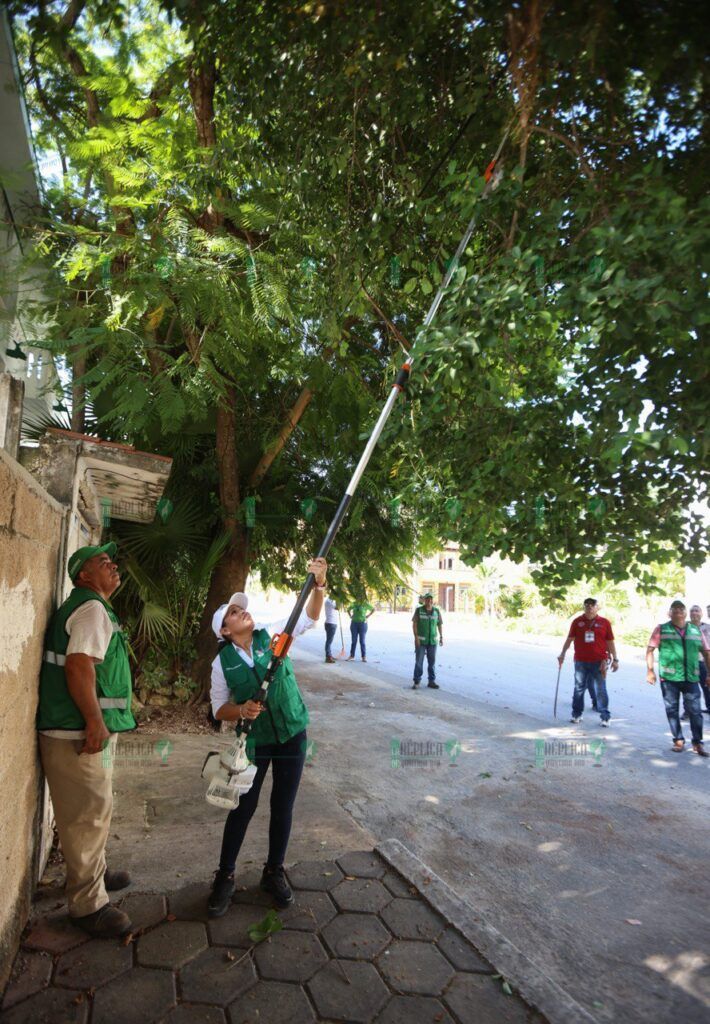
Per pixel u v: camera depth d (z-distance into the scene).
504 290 2.33
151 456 4.50
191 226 5.71
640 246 1.99
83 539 5.29
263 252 5.74
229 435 7.95
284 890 3.29
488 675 13.78
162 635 7.96
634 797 5.71
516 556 2.65
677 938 3.46
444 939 3.06
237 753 3.13
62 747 3.00
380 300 4.58
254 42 3.34
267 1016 2.52
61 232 5.55
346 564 9.34
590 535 2.60
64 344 5.40
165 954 2.88
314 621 3.57
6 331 5.74
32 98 6.39
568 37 2.24
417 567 11.48
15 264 5.96
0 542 2.34
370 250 3.76
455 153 3.60
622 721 9.23
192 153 5.37
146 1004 2.56
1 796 2.47
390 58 3.03
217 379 5.86
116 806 4.81
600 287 2.12
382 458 7.32
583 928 3.52
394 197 3.77
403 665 14.83
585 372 2.45
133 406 5.39
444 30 3.09
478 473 2.70
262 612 29.75
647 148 2.65
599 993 2.96
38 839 3.36
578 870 4.22
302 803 4.99
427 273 3.57
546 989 2.70
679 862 4.40
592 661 8.91
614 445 2.19
